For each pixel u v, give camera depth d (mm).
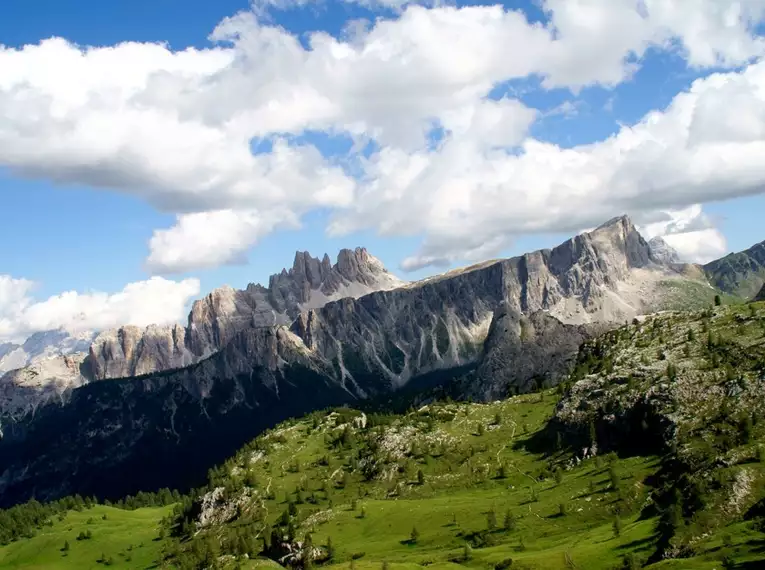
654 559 199125
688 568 178500
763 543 180000
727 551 181875
